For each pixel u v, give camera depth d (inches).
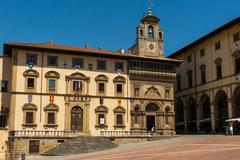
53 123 2554.1
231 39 2645.2
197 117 3026.6
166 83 2918.3
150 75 2861.7
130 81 2817.4
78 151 2252.7
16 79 2518.5
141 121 2783.0
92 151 2242.9
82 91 2672.2
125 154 1557.6
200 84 3024.1
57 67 2635.3
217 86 2785.4
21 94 2512.3
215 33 2822.3
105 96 2721.5
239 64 2549.2
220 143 1582.2
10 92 2573.8
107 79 2751.0
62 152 2244.1
